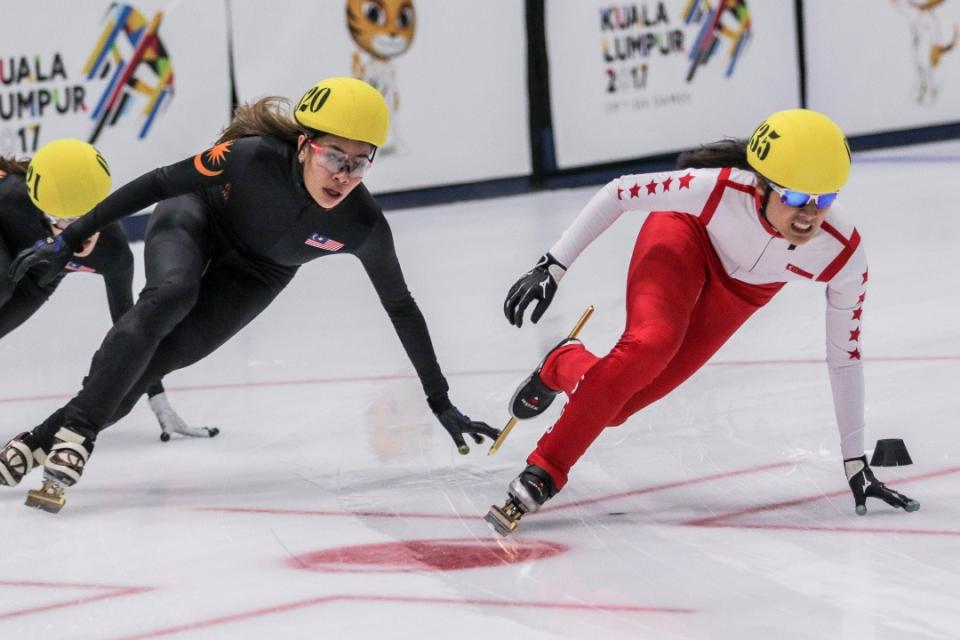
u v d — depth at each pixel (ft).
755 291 18.88
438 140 59.52
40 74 48.70
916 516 17.69
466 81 59.93
